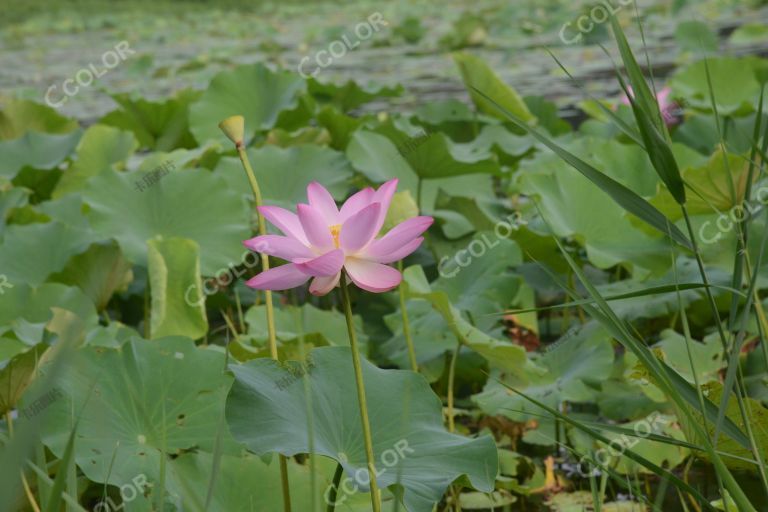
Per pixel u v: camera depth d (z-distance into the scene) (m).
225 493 5.03
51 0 25.64
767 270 5.62
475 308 5.62
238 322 5.98
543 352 5.71
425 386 5.02
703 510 5.07
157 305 5.58
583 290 5.93
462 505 5.32
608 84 10.02
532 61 12.42
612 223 5.88
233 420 4.80
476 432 5.55
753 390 5.36
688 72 7.14
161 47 17.31
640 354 4.23
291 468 5.09
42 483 4.72
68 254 5.78
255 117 6.68
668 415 5.42
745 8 16.75
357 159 6.15
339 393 4.98
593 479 4.92
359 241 4.12
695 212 5.71
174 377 5.10
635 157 6.11
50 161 6.36
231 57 14.71
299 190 6.08
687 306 5.62
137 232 5.79
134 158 7.34
